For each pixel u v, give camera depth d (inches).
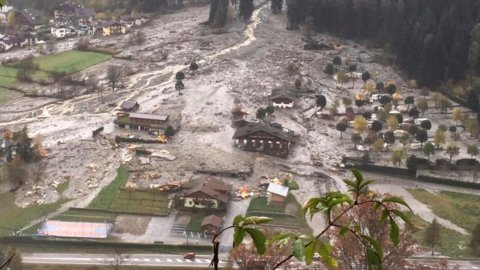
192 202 2026.3
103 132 2669.8
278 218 1983.3
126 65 3688.5
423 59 3444.9
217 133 2684.5
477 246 1809.8
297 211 2043.6
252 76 3462.1
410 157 2393.0
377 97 3198.8
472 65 3410.4
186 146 2532.0
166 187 2148.1
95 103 3053.6
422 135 2571.4
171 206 2052.2
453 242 1882.4
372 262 199.9
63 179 2222.0
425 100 3065.9
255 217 202.8
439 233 1875.0
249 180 2258.9
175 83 3319.4
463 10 3784.5
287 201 2113.7
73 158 2391.7
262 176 2292.1
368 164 2425.0
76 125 2751.0
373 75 3575.3
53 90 3225.9
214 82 3346.5
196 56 3826.3
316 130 2768.2
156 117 2711.6
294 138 2657.5
